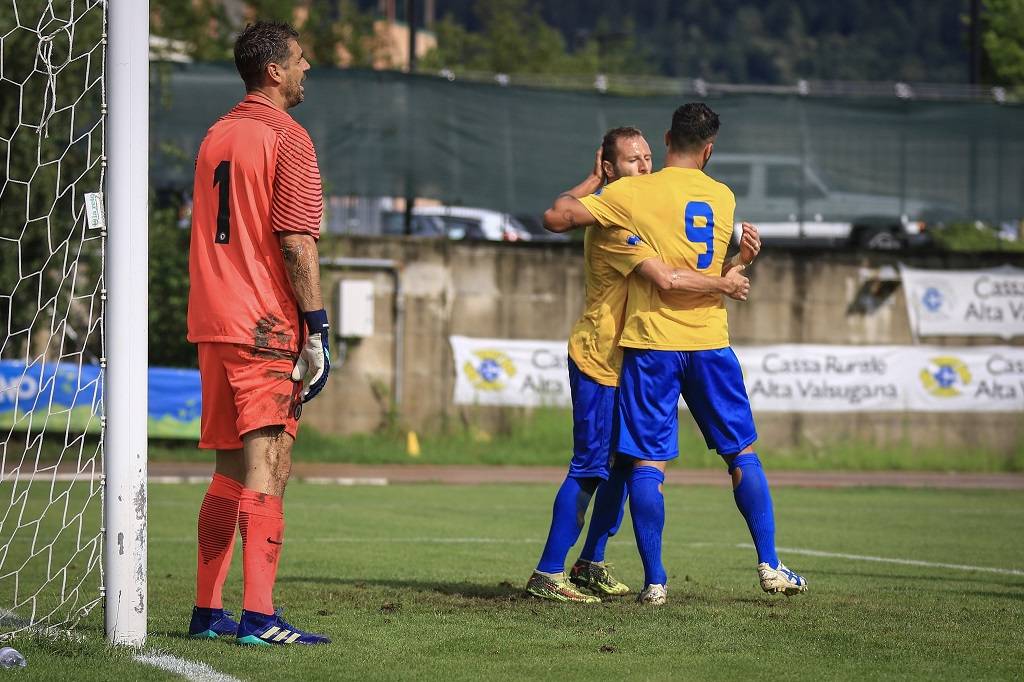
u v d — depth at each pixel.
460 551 33.69
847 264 86.50
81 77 67.56
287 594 23.61
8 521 39.16
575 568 24.41
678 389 22.75
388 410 81.81
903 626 20.47
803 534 41.44
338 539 36.75
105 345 17.95
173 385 72.94
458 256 82.75
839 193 84.56
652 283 22.34
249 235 18.39
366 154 79.19
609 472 23.25
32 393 65.88
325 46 138.75
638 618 20.83
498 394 82.56
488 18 186.00
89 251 68.06
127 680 15.64
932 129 85.12
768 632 19.64
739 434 22.66
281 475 18.64
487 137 80.56
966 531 43.38
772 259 85.56
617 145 23.80
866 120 84.62
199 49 122.31
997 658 17.94
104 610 18.09
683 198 22.59
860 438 85.38
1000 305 88.12
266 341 18.33
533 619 20.62
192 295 18.80
